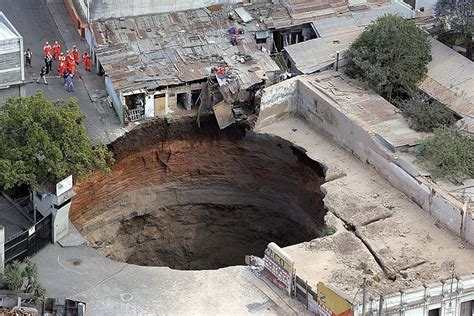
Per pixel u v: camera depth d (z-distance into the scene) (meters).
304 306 50.78
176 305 50.97
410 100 62.22
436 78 63.53
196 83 63.69
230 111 63.69
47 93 63.94
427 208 56.31
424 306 49.81
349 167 60.41
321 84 63.97
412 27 63.94
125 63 63.75
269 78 64.56
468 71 63.75
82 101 63.88
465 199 54.97
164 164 64.19
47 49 65.12
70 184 54.62
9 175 52.47
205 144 64.56
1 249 51.28
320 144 62.56
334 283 51.19
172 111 64.00
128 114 62.38
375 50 63.38
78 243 55.41
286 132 63.62
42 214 55.28
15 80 59.91
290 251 53.75
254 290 51.97
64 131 54.09
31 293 49.84
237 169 65.00
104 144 59.25
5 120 53.50
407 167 57.31
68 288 52.00
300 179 63.06
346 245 54.06
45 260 53.94
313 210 62.09
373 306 48.78
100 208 61.91
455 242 54.34
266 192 64.88
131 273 53.25
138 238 64.62
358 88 63.81
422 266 52.59
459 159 56.69
